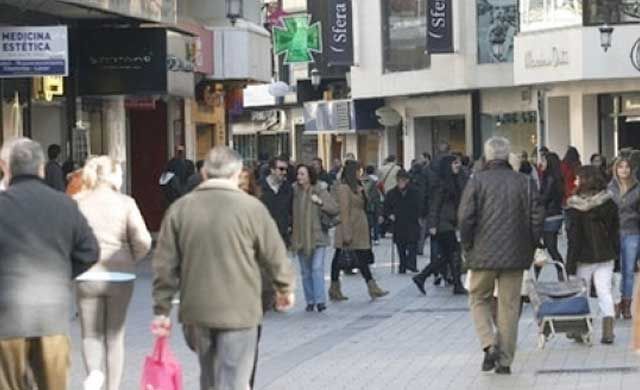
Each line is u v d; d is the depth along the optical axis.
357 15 127.06
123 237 29.08
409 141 126.31
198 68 84.25
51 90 64.44
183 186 75.25
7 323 22.17
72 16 62.03
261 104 147.88
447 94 120.06
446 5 114.12
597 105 105.69
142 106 81.38
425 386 31.86
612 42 100.00
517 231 32.56
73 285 29.83
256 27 91.50
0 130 60.97
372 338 41.34
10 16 58.50
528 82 106.00
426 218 66.31
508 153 33.16
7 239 22.36
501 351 33.22
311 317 47.84
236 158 24.05
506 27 111.75
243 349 23.59
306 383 32.75
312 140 148.12
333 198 50.81
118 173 29.52
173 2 66.19
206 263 23.45
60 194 22.97
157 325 23.75
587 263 38.12
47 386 22.52
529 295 38.09
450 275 57.88
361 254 53.19
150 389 23.59
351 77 129.12
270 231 23.67
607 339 37.84
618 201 42.62
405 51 122.19
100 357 29.08
